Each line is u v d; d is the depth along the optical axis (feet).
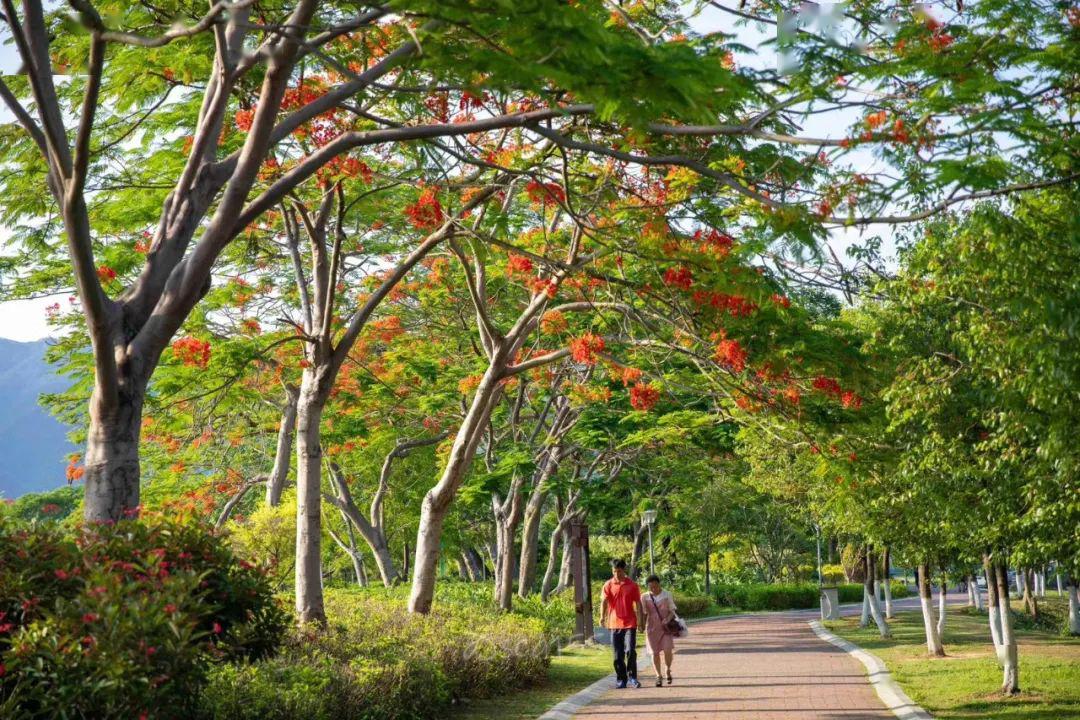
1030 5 26.20
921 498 48.93
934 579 80.59
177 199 33.65
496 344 57.21
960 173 22.79
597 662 71.00
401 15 24.84
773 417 53.47
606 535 177.88
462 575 176.55
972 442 44.60
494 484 75.92
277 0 41.91
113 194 52.11
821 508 84.94
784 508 121.80
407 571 152.87
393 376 79.71
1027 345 30.66
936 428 44.06
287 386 80.64
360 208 61.31
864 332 50.34
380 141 32.53
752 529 174.70
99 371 30.42
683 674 62.54
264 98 31.09
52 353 66.33
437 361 82.38
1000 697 48.62
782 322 45.44
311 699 31.81
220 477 101.30
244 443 110.42
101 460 30.96
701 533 157.99
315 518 50.80
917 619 128.47
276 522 86.84
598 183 42.88
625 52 22.20
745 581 208.13
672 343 48.96
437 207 45.73
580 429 80.28
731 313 43.27
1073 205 28.17
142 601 22.71
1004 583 50.37
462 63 26.32
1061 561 41.06
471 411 58.39
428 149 45.85
